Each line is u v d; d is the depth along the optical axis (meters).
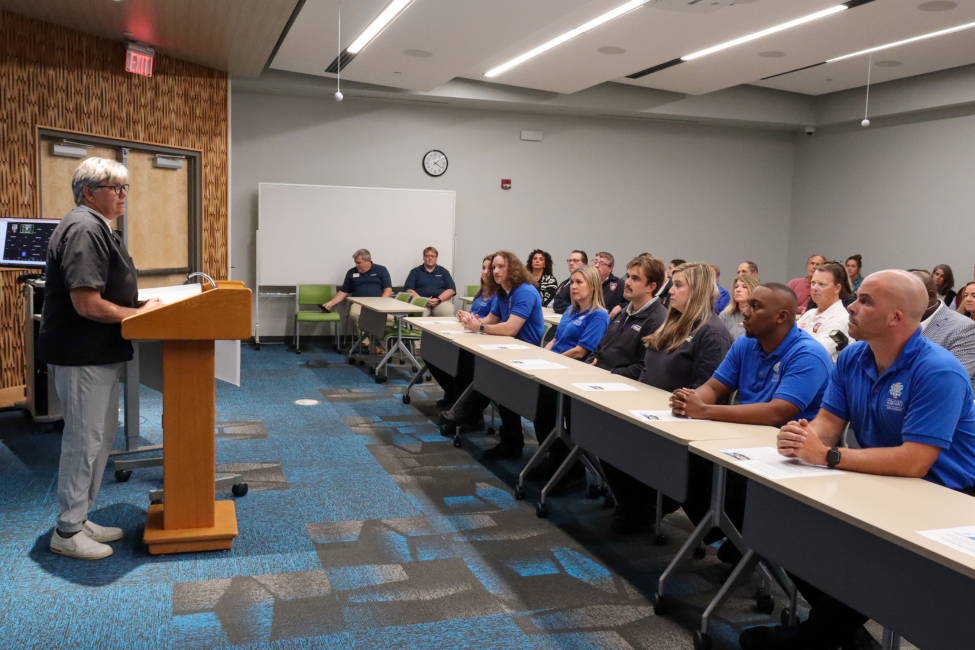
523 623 2.33
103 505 3.20
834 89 8.83
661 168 9.66
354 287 8.05
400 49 6.39
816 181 9.89
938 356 1.94
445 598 2.48
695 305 3.05
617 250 9.59
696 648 2.18
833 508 1.68
